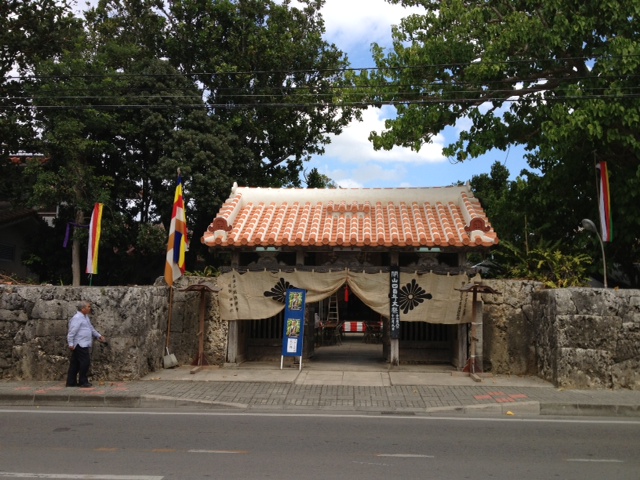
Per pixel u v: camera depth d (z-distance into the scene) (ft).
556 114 46.55
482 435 28.04
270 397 36.76
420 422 31.07
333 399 36.40
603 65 46.32
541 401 34.91
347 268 46.06
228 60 78.28
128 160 73.31
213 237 45.98
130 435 27.35
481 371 44.16
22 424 29.76
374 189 51.96
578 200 57.52
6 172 72.90
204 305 46.44
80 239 66.33
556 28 47.96
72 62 67.21
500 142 55.42
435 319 45.19
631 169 51.37
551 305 41.27
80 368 38.50
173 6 78.07
